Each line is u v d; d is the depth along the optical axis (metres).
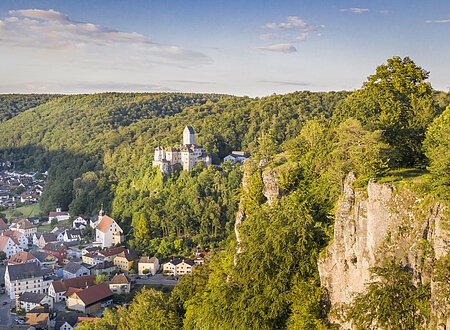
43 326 132.00
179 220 192.75
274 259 60.16
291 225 60.56
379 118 68.38
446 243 41.56
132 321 95.00
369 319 44.03
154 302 98.50
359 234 49.31
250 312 58.84
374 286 44.53
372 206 47.75
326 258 54.09
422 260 43.19
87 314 138.50
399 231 45.28
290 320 56.03
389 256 45.31
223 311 62.97
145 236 194.00
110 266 178.00
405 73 77.19
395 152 58.59
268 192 73.50
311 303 53.50
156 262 175.25
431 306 41.50
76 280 159.88
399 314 42.88
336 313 50.69
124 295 150.88
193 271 103.44
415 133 64.75
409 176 50.84
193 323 79.62
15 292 161.88
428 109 67.56
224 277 76.31
